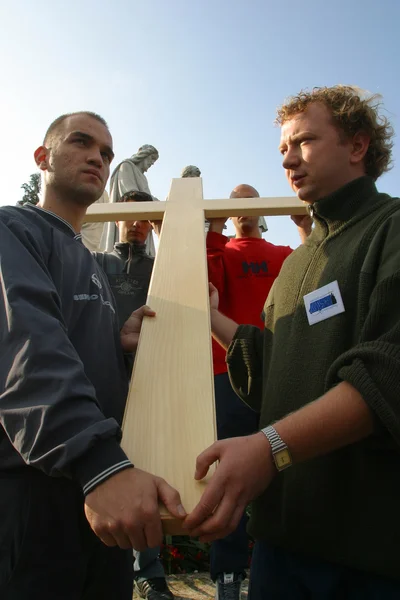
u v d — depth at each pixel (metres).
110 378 1.36
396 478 1.06
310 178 1.39
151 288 1.47
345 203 1.35
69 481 1.17
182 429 1.07
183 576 2.89
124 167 4.36
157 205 1.85
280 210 1.83
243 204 1.83
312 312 1.29
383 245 1.18
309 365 1.25
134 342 1.49
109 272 2.62
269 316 1.55
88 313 1.38
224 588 2.17
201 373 1.18
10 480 1.14
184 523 0.90
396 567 1.00
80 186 1.50
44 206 1.56
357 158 1.42
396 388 0.96
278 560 1.25
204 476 0.96
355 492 1.10
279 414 1.29
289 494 1.19
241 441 0.98
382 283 1.08
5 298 1.08
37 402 0.98
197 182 1.96
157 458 1.01
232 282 2.78
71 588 1.17
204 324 1.33
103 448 0.95
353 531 1.07
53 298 1.14
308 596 1.20
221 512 0.90
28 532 1.12
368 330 1.07
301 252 1.48
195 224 1.74
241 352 1.64
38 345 1.02
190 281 1.48
